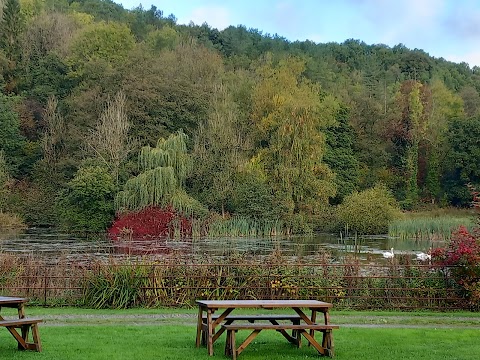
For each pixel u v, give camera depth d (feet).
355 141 253.03
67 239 142.92
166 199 160.25
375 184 228.84
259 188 176.86
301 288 56.34
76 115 209.97
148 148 166.81
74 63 245.45
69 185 169.99
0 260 60.49
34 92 244.22
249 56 336.08
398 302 56.08
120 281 55.06
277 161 189.67
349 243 137.69
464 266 55.93
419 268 57.41
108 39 249.55
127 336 38.45
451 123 246.27
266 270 56.95
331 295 56.49
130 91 202.90
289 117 191.62
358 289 56.49
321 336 39.58
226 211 180.34
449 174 243.40
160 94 204.33
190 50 245.04
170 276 55.98
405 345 36.60
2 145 219.20
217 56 253.65
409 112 262.47
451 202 242.17
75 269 58.18
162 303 55.21
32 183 208.74
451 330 43.19
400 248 123.54
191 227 157.07
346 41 414.41
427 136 253.44
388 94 310.24
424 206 238.89
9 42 258.98
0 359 30.81
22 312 34.53
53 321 46.42
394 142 264.93
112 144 178.91
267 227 169.37
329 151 232.53
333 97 253.44
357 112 264.72
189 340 37.40
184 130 204.54
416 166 247.50
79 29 276.82
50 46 268.00
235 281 56.44
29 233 162.71
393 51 409.08
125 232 150.41
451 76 372.17
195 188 183.42
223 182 181.27
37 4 314.96
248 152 196.24
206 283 55.98
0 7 285.64
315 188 188.44
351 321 48.21
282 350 34.99
